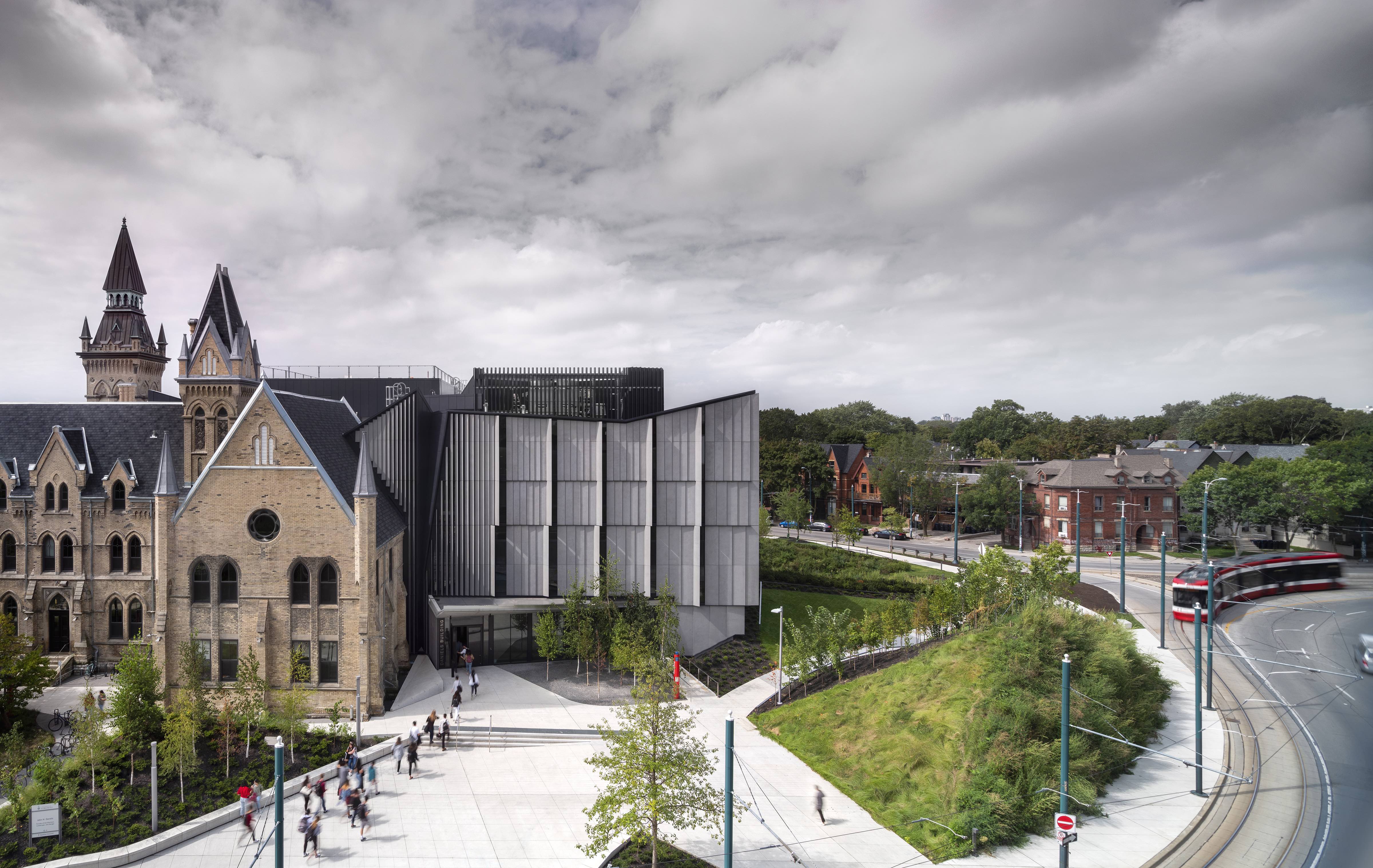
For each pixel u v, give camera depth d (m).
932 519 106.56
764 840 26.38
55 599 47.16
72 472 46.88
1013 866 23.94
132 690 30.75
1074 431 130.25
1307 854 23.62
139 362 61.09
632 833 24.47
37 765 28.12
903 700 35.53
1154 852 24.42
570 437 48.94
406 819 27.95
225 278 53.03
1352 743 31.16
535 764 33.34
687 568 49.69
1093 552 83.69
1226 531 82.25
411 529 47.97
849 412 180.00
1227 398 154.25
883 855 25.25
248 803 26.36
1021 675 31.67
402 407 47.84
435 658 46.34
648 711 25.42
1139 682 34.50
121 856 24.12
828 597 59.09
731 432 49.69
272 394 37.44
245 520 37.22
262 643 36.81
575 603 45.19
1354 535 68.25
